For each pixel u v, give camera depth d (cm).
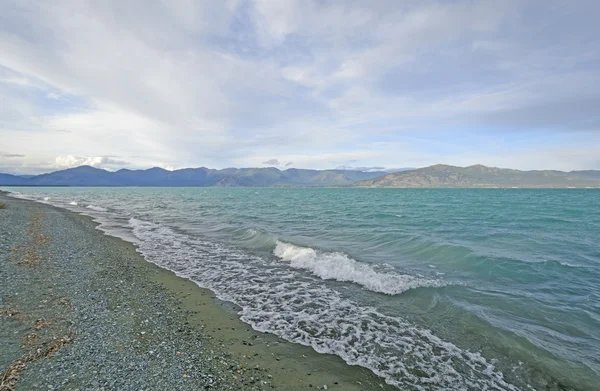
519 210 4066
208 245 1784
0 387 447
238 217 3244
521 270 1230
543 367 596
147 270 1241
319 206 4994
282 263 1396
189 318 802
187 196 9138
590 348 662
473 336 716
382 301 938
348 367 597
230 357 616
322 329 755
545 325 763
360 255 1519
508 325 759
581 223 2688
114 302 856
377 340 702
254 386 522
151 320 763
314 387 530
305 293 1010
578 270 1230
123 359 564
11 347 561
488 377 569
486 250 1595
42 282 959
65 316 725
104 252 1505
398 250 1634
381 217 3234
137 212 3797
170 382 505
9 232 1770
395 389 534
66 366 520
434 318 813
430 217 3216
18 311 724
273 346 670
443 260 1416
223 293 1005
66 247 1539
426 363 612
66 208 4056
